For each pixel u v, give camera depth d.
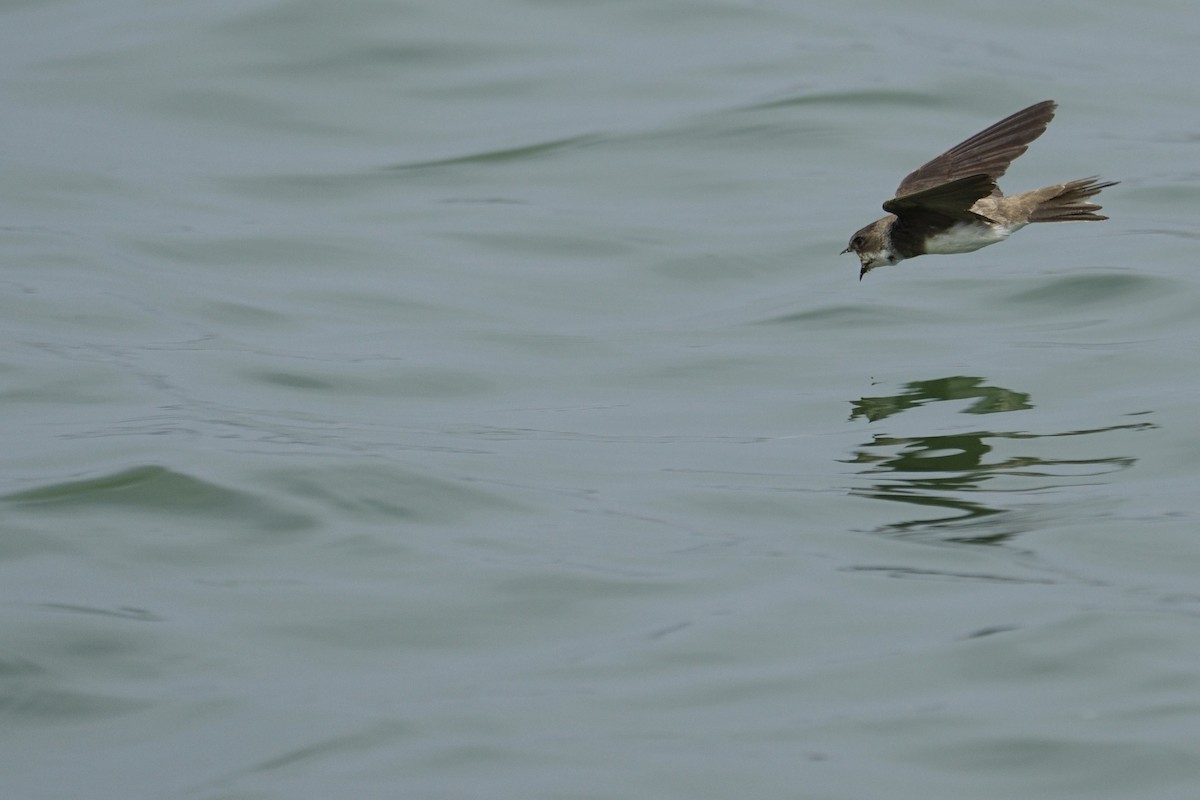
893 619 15.34
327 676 14.60
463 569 16.59
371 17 35.12
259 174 30.00
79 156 30.52
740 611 15.60
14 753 13.52
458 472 18.98
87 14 36.78
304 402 21.48
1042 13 36.88
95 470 18.66
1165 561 16.31
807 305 24.95
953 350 23.12
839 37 35.25
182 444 19.47
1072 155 30.05
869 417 20.84
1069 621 15.08
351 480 18.50
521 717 13.82
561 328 24.38
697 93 32.56
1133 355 22.25
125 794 12.90
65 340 23.20
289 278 25.97
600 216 28.19
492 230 27.72
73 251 26.58
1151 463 18.75
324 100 32.72
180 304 24.75
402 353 23.30
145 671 14.68
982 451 19.44
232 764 13.22
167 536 17.23
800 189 28.98
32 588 16.12
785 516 17.84
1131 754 13.03
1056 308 24.45
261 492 18.14
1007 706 13.77
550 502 18.31
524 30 35.19
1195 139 30.62
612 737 13.50
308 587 16.23
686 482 18.86
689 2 36.59
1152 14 37.03
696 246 27.00
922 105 31.91
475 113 32.25
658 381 22.48
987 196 19.22
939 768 12.97
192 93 32.91
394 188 29.45
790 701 13.98
